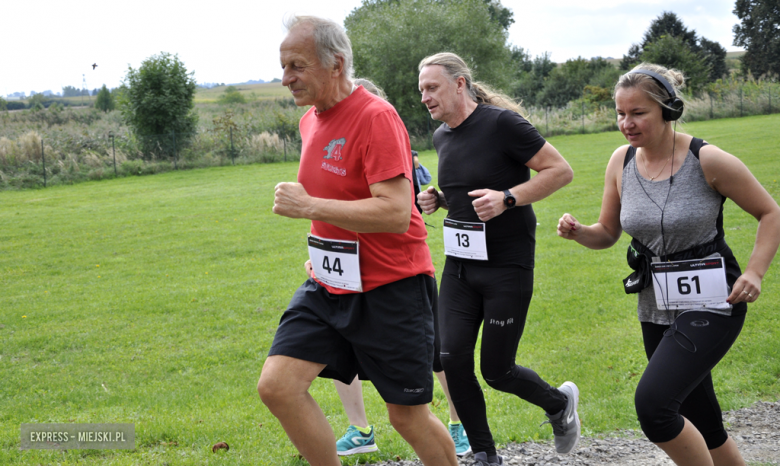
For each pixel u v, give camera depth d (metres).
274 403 2.27
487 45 30.72
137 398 4.67
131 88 25.27
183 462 3.18
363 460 3.18
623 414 3.66
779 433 3.26
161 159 24.98
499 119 2.89
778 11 58.16
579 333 5.50
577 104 36.62
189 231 12.35
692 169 2.35
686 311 2.36
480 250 2.85
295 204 2.13
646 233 2.45
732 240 8.28
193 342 6.13
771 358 4.39
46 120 38.94
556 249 8.96
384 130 2.17
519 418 3.68
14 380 5.22
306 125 2.60
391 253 2.30
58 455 3.39
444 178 3.07
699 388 2.43
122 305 7.53
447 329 2.95
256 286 8.17
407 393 2.30
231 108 42.69
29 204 17.17
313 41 2.20
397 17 30.81
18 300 7.96
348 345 2.44
